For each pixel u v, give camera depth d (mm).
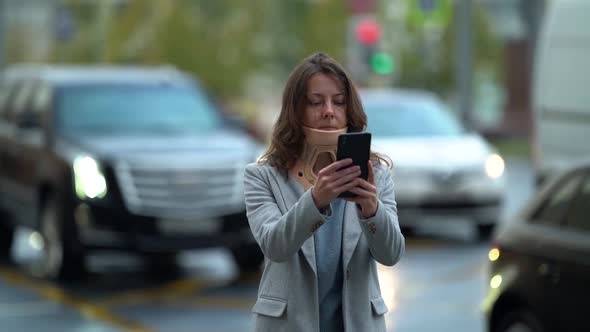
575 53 21844
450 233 27734
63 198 20969
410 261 23438
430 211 26094
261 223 7262
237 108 94625
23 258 24547
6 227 24750
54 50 95750
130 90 23266
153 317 17844
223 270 22688
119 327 17031
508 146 67125
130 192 20641
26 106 23766
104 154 20797
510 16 79188
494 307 12445
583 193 11859
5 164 24094
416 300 19141
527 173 48406
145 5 92250
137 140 21578
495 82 77125
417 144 26844
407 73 63594
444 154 26438
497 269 12445
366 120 7414
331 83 7340
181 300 19359
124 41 91750
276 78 98062
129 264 23516
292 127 7363
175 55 91875
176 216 20734
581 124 21656
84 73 24062
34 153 22422
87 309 18531
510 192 39094
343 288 7250
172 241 20750
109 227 20609
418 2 41594
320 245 7312
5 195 24109
